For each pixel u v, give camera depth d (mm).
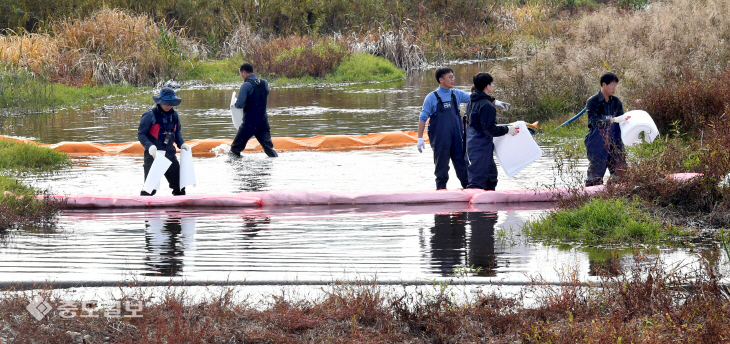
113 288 20047
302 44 114812
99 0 118062
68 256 23734
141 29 104250
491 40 141500
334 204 32406
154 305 17922
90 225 28531
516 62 65812
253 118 44781
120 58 97875
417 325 17266
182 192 33812
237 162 43656
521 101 58344
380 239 25875
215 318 17188
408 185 35781
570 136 49531
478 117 32500
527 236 25906
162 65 100250
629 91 52125
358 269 21969
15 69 85500
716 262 21469
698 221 26781
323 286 20141
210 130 57031
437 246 24781
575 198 29344
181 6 125188
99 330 16625
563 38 68188
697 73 51156
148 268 22297
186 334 16062
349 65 109750
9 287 20188
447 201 32344
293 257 23516
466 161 34562
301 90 92500
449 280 20375
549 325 16719
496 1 159000
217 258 23453
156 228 27953
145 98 83188
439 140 33844
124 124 61438
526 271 21422
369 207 31688
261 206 32188
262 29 131125
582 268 21562
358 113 66750
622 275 19438
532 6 159125
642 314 17188
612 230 25344
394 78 107812
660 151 36094
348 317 17469
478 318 17516
